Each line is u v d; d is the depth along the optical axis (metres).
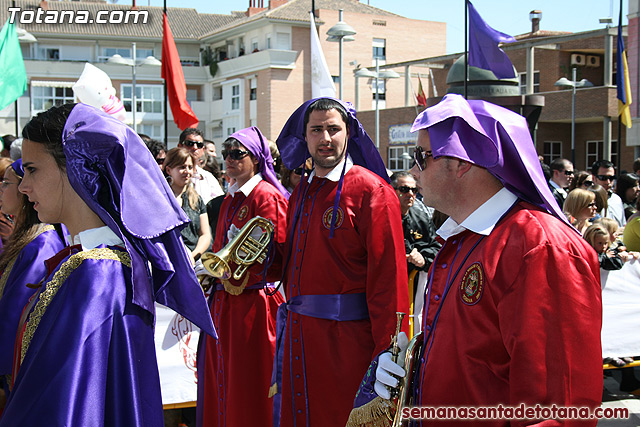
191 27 45.78
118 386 1.78
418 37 42.69
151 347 1.90
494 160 1.79
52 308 1.79
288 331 3.20
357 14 40.41
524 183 1.84
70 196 1.94
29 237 2.77
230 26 41.06
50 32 41.28
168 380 4.45
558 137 31.69
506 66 9.98
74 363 1.70
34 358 1.73
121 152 1.92
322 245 3.09
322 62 6.99
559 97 28.52
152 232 1.92
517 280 1.66
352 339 3.03
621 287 5.41
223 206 4.34
